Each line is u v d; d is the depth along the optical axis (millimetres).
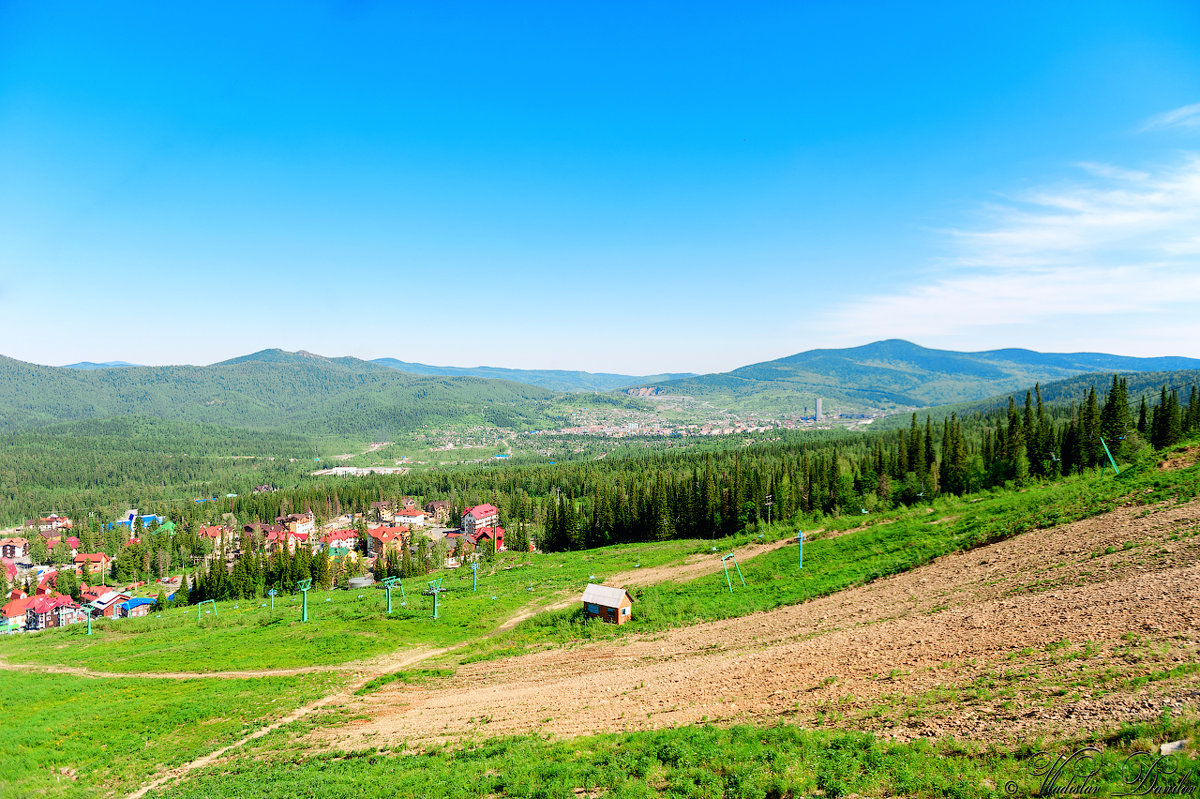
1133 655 21172
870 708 23375
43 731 43500
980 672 24172
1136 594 28109
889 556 62000
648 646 48812
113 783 34156
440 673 50812
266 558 136625
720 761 20703
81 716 47344
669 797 18703
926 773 16656
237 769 32781
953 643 29297
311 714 43344
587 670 43906
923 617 36406
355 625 78250
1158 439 98000
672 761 21656
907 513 85000
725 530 133625
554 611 70812
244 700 49062
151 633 95750
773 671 32781
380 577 132375
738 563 79250
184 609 118188
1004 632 28641
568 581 92812
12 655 88375
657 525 139625
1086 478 75188
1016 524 54406
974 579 42469
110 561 176250
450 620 74812
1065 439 103812
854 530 82812
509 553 149500
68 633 103938
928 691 23609
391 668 56906
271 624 88000
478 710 36969
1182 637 21531
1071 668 21703
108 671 67375
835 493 129000
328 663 61281
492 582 101875
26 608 130500
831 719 23297
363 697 46344
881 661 29578
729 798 17922
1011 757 16469
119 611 127062
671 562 95062
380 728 36594
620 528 147125
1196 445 68000
